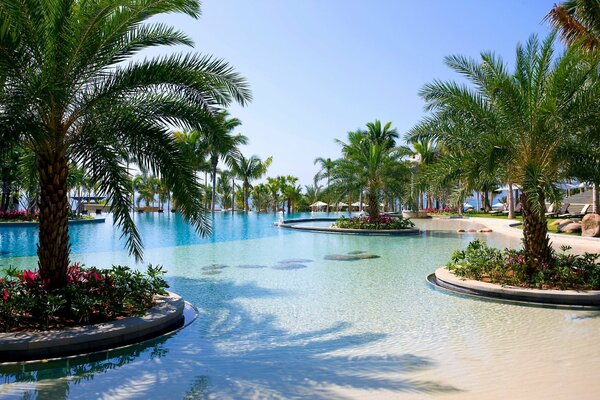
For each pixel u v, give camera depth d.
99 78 6.20
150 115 6.55
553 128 8.06
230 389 3.87
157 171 6.45
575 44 8.34
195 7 5.93
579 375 4.11
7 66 5.22
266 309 7.04
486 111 8.59
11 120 4.80
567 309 6.98
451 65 9.09
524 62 8.63
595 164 7.84
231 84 6.64
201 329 5.94
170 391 3.85
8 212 28.95
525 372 4.22
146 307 6.32
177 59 6.29
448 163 8.81
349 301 7.61
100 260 12.64
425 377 4.09
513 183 8.99
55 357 4.80
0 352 4.68
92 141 6.32
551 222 25.88
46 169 6.11
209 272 10.66
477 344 5.19
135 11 5.82
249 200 62.53
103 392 3.86
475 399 3.57
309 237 20.84
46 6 5.68
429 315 6.63
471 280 8.45
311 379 4.07
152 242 18.33
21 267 11.21
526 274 8.34
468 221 34.34
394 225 22.84
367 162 23.44
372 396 3.66
